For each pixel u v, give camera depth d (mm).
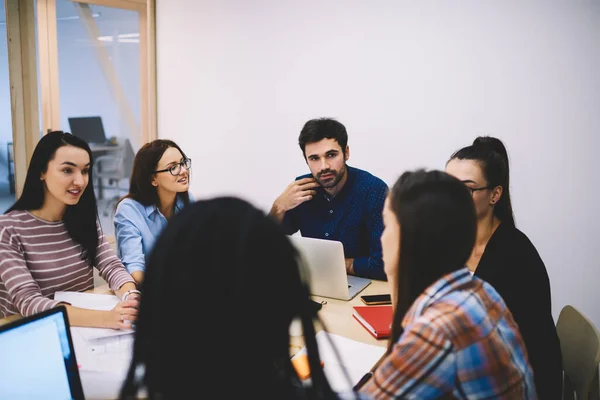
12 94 3637
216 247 563
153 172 2281
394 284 1077
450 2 2816
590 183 2643
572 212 2701
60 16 4156
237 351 551
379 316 1695
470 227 979
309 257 1931
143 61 4137
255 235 578
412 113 3016
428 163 3008
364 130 3182
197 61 3705
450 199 970
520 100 2729
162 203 2383
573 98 2617
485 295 976
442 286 961
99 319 1635
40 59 3770
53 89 3861
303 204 2396
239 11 3475
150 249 602
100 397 1236
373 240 2211
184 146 3873
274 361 582
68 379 1133
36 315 1094
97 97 4535
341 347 1499
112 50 4398
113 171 5289
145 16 4090
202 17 3625
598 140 2600
